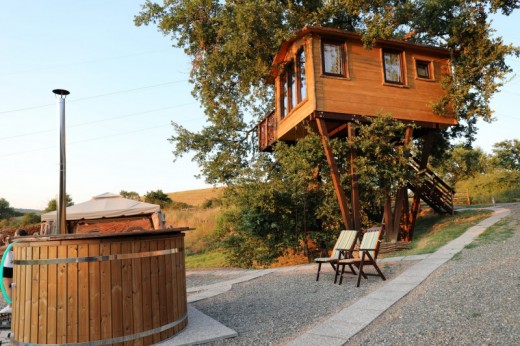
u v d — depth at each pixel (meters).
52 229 12.04
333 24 18.58
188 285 11.45
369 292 7.79
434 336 4.77
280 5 16.75
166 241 5.83
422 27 17.17
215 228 22.06
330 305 7.06
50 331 5.08
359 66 14.33
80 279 5.13
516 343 4.23
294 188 14.74
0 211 54.84
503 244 10.43
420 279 8.09
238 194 15.55
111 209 11.42
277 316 6.58
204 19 18.27
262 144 20.27
